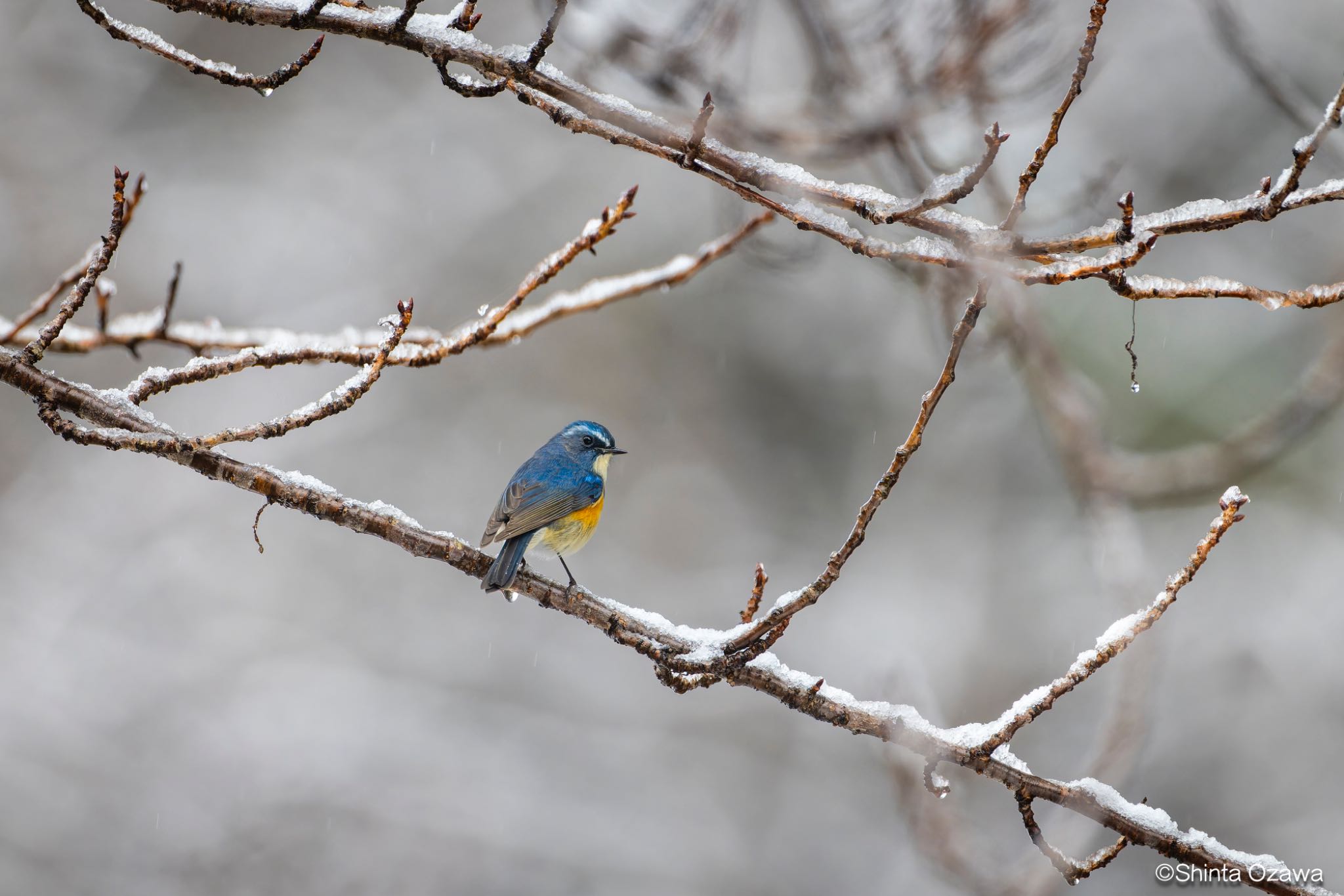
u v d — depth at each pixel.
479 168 19.06
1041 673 16.62
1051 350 10.88
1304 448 15.49
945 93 7.58
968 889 7.69
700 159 4.76
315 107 18.81
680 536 18.45
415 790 16.03
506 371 18.86
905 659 8.53
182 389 17.70
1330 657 15.38
